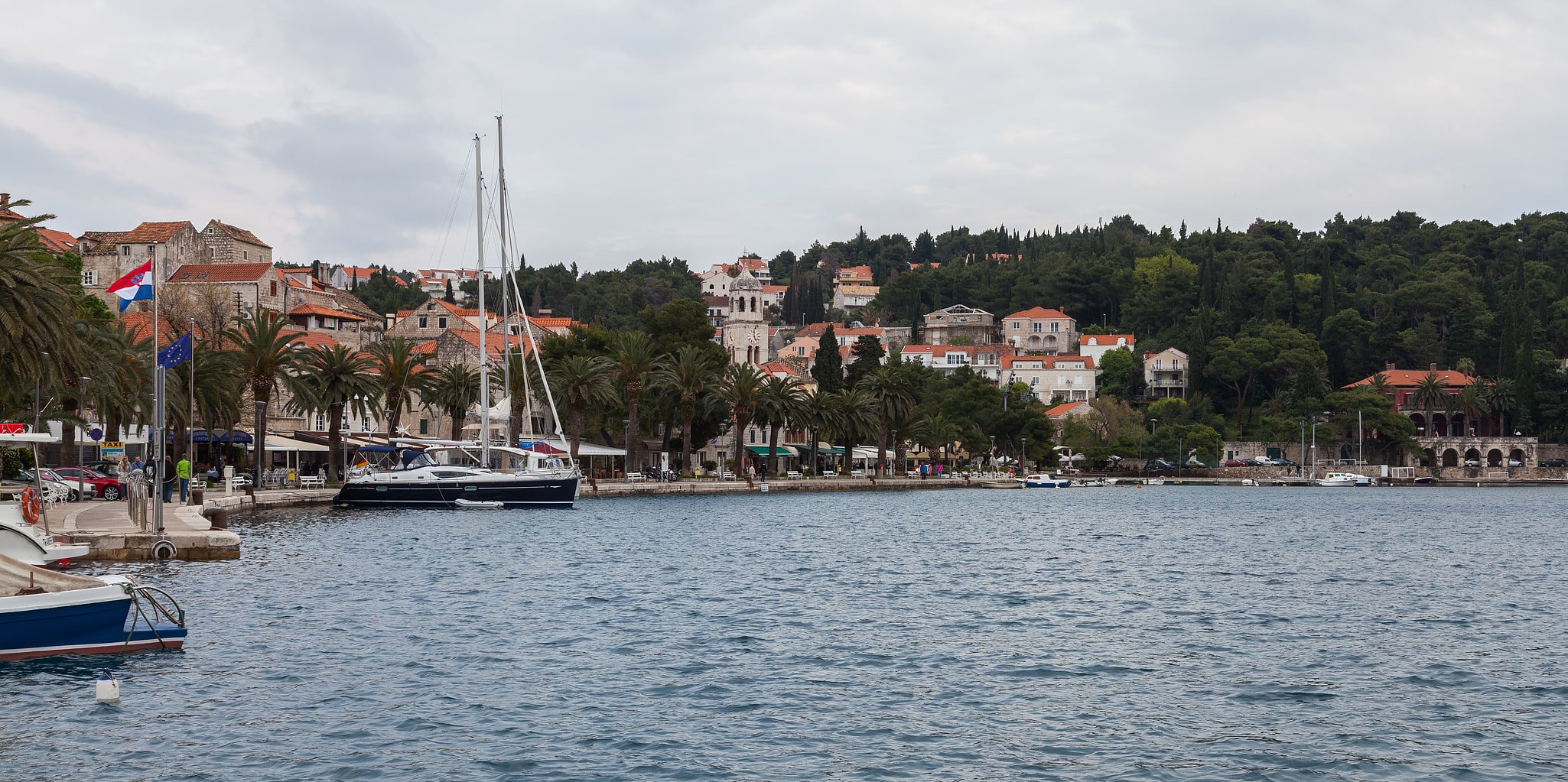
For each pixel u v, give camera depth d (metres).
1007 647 36.84
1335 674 33.12
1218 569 60.84
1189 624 42.03
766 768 23.84
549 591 47.75
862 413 160.00
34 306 50.84
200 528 56.22
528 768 23.66
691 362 132.75
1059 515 111.38
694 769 23.73
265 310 94.62
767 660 34.12
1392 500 162.50
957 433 187.62
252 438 105.62
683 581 51.91
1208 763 24.53
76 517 60.03
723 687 30.62
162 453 53.44
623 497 120.25
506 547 65.62
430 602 43.78
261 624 38.16
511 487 95.50
